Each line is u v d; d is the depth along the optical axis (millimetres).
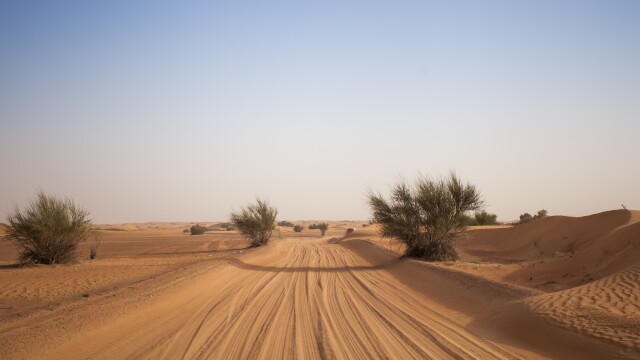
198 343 10805
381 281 22062
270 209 52594
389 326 12453
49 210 32250
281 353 9930
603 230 33406
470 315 14016
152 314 14188
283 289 19438
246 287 20047
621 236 23797
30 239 31750
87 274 26391
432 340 10938
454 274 20594
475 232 50625
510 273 24062
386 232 31859
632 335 9492
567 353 9602
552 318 11398
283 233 118438
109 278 24547
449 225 30234
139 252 48281
